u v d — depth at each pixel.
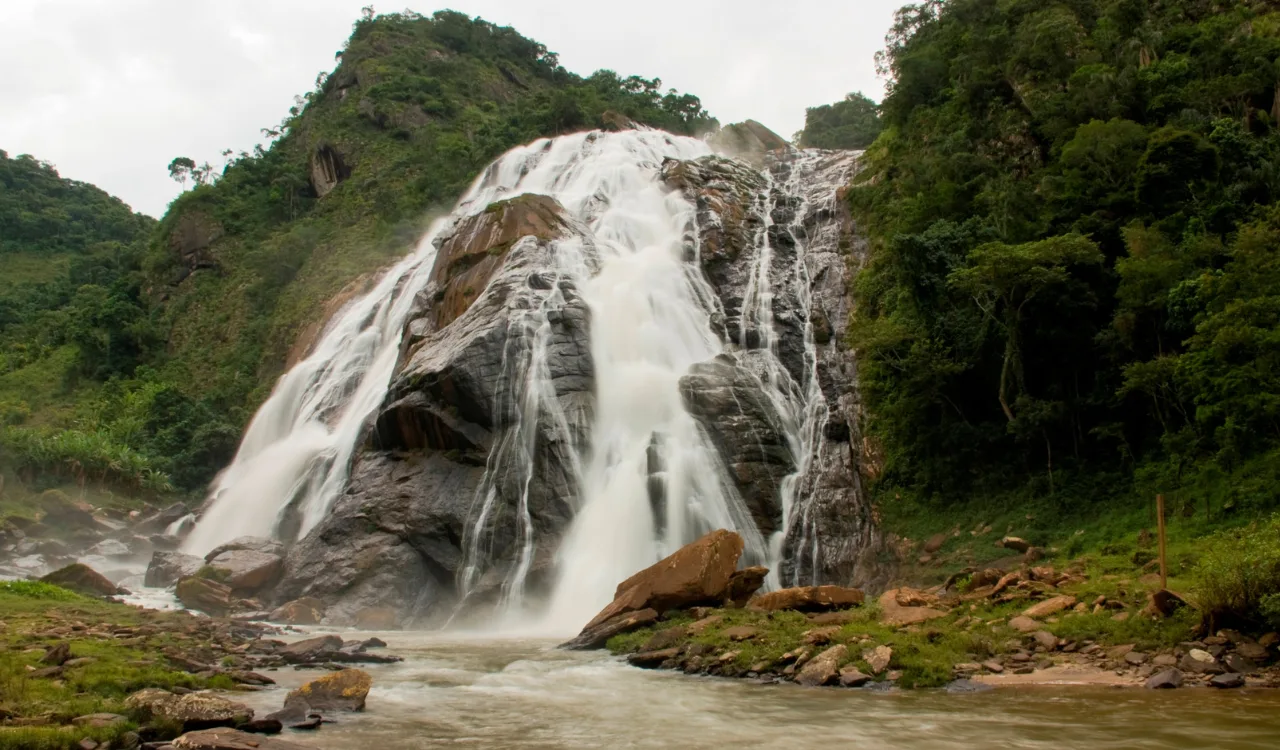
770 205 50.41
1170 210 31.16
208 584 29.22
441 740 11.37
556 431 32.34
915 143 46.75
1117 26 43.28
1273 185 30.69
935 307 34.12
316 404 48.50
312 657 18.16
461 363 33.50
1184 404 26.78
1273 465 23.02
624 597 21.89
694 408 33.66
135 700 11.48
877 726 11.74
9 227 123.88
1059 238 29.17
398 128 90.31
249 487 43.47
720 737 11.42
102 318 74.00
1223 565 15.52
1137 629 16.00
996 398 31.44
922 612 18.84
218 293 76.88
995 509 29.28
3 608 20.92
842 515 31.75
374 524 31.50
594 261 43.78
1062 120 37.97
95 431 59.66
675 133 88.38
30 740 9.58
